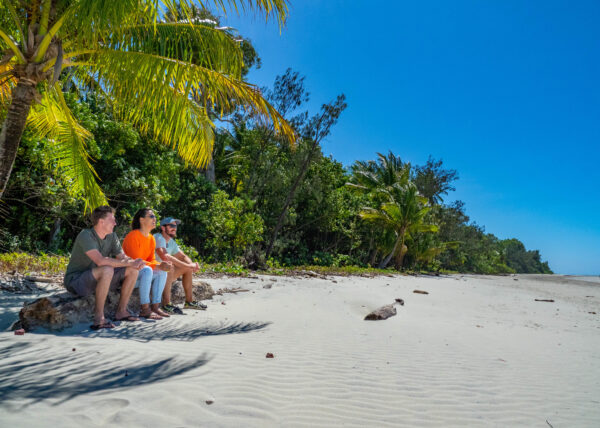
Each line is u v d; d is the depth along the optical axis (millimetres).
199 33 6199
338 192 23844
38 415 1877
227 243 15688
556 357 4344
